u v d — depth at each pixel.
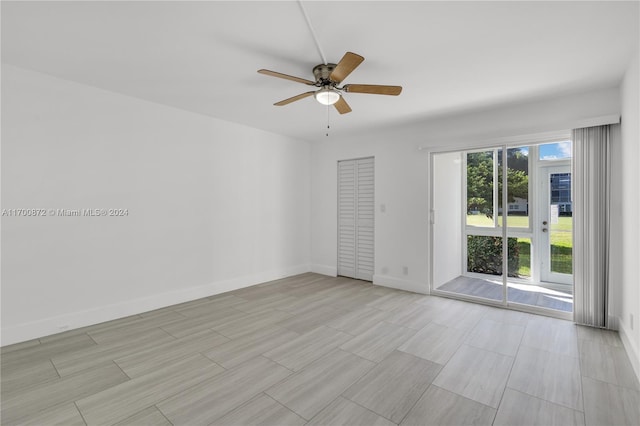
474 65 2.56
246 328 3.04
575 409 1.81
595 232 3.03
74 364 2.34
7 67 2.63
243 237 4.56
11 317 2.67
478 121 3.79
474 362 2.37
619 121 2.86
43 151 2.83
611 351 2.53
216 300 3.95
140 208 3.47
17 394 1.97
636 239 2.28
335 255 5.34
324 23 1.99
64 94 2.93
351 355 2.49
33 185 2.78
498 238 3.83
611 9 1.83
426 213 4.24
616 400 1.89
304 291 4.36
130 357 2.45
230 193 4.38
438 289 4.22
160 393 1.98
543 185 4.03
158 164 3.62
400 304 3.78
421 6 1.81
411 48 2.30
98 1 1.77
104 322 3.19
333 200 5.36
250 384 2.08
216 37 2.17
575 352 2.52
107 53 2.42
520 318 3.30
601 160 3.00
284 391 2.00
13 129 2.67
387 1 1.76
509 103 3.46
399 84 2.94
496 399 1.91
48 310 2.86
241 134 4.51
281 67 2.64
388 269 4.61
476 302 3.84
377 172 4.74
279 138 5.09
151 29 2.07
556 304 3.55
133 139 3.40
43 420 1.73
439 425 1.69
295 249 5.41
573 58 2.43
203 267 4.07
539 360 2.39
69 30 2.08
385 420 1.73
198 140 4.00
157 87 3.12
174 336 2.85
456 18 1.93
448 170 4.15
